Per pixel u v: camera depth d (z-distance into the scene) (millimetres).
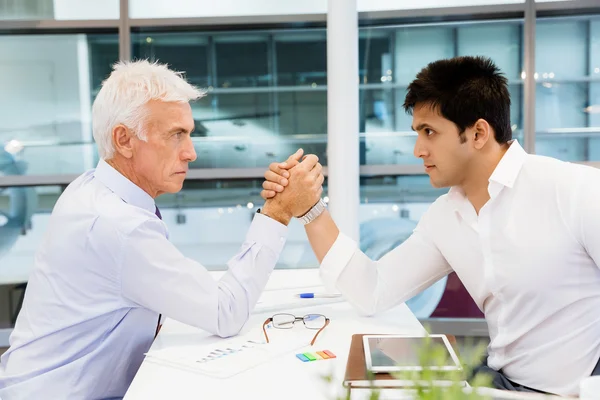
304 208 1506
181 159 1407
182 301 1315
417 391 569
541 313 1335
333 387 1047
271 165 1518
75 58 3369
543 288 1318
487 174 1385
